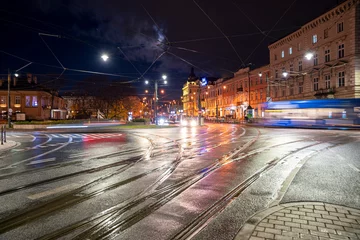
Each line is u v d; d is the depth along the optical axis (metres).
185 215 4.70
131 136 23.39
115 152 12.95
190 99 116.00
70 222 4.46
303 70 44.22
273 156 10.88
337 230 3.81
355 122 29.20
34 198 5.77
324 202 5.12
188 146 15.01
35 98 59.75
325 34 39.44
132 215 4.74
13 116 57.50
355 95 33.62
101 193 6.09
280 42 50.69
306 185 6.39
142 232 4.06
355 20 33.88
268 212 4.55
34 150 14.48
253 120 46.44
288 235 3.67
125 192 6.14
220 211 4.83
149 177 7.61
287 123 34.91
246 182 6.85
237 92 68.88
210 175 7.73
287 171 8.00
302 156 10.77
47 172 8.48
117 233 4.04
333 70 37.59
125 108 58.53
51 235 4.00
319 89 40.09
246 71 64.75
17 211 4.98
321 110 31.64
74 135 26.09
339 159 10.02
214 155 11.50
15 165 9.91
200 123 46.22
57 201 5.56
